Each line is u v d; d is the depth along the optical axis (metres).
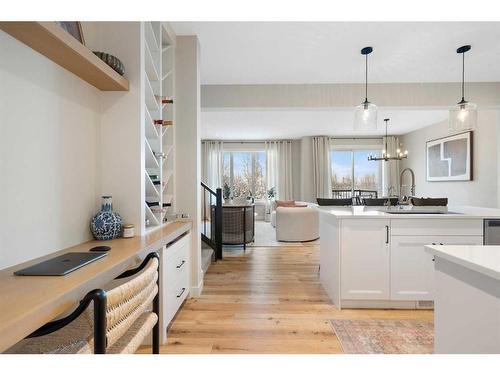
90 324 1.06
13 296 0.88
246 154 9.11
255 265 3.80
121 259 1.30
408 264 2.40
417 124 6.54
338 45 2.86
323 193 8.24
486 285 0.95
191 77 2.78
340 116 5.76
